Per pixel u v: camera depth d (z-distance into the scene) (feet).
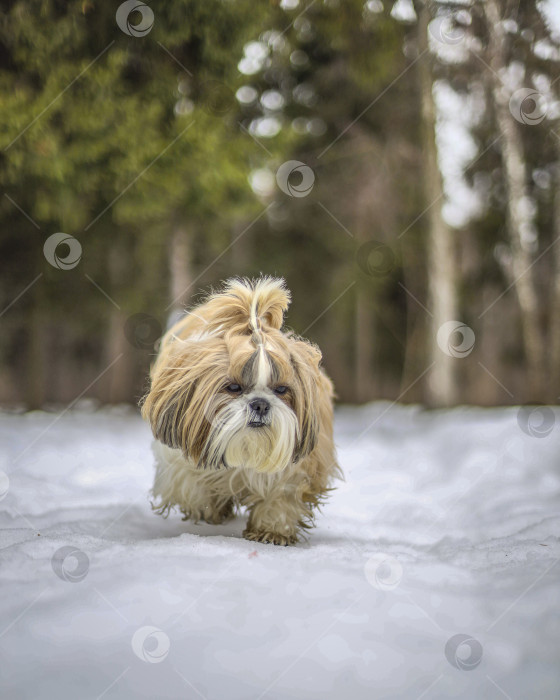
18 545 10.48
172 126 30.96
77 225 32.07
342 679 6.61
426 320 62.49
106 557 9.87
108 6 27.48
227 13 29.04
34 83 28.32
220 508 13.97
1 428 29.14
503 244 54.19
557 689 6.57
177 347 12.45
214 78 30.78
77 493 16.85
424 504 17.01
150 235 43.60
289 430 11.53
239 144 34.63
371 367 76.13
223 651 7.02
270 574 9.25
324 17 35.45
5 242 40.22
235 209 37.04
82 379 74.90
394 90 43.19
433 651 7.20
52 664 6.67
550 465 20.49
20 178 29.78
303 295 60.64
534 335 41.96
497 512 15.56
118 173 30.35
